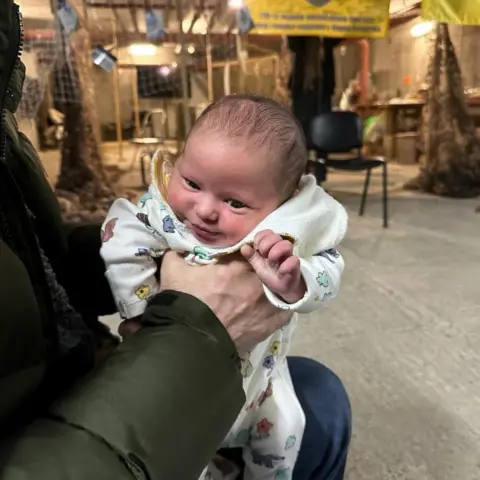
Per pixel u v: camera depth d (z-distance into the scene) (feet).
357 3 12.64
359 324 6.84
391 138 22.90
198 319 2.05
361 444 4.61
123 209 2.69
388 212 13.30
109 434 1.63
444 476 4.25
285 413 3.00
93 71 14.28
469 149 15.66
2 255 1.55
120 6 13.02
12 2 1.89
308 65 15.17
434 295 7.73
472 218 12.50
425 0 13.05
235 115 2.37
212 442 1.92
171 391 1.78
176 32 15.76
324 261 2.54
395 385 5.48
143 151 19.69
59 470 1.50
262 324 2.39
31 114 10.99
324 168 15.33
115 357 1.87
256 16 12.37
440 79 15.76
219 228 2.41
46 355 1.78
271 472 3.07
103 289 3.30
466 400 5.21
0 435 1.59
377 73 25.95
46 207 2.89
